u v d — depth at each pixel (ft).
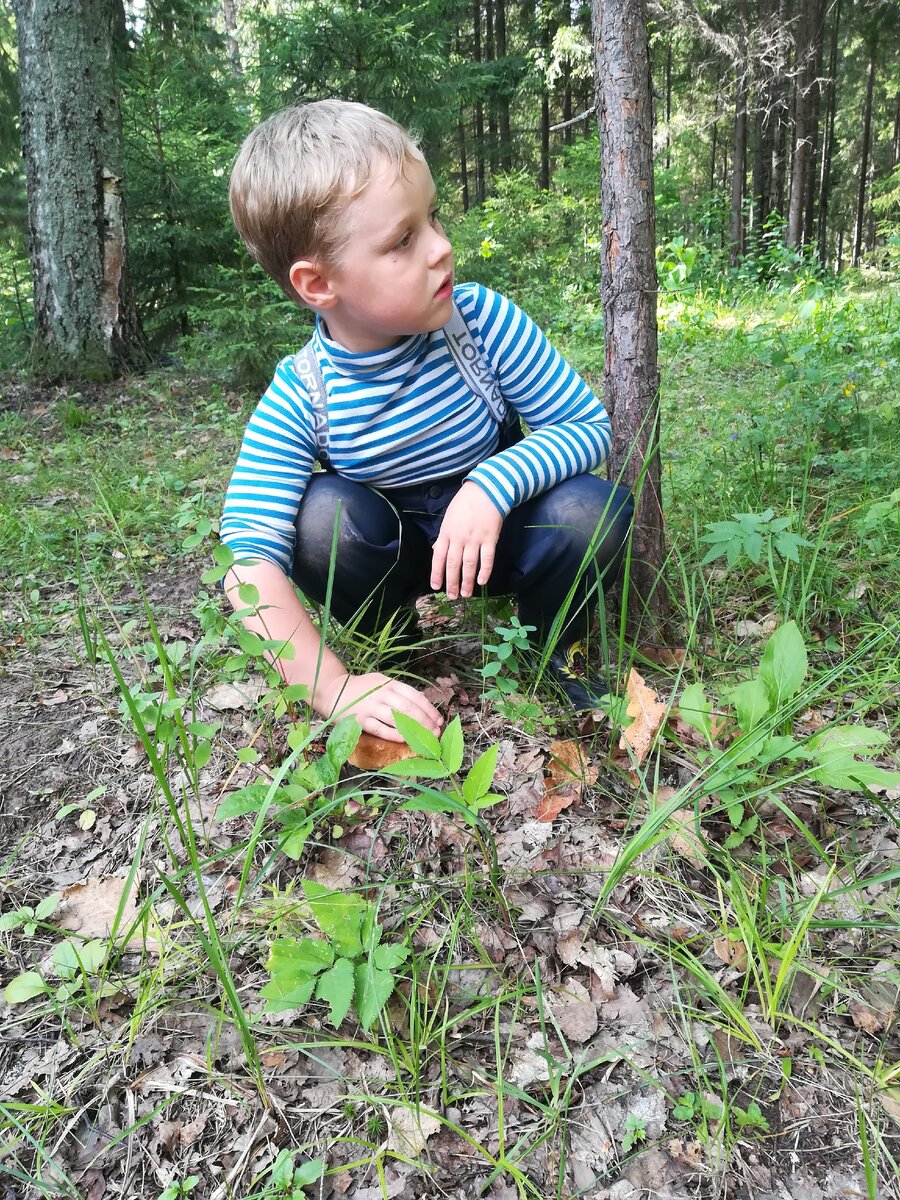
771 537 5.97
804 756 3.90
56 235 18.52
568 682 5.39
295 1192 2.99
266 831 4.65
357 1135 3.24
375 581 5.32
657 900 4.09
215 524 9.30
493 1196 3.01
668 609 6.15
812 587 6.31
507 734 5.29
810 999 3.60
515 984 3.74
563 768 4.80
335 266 4.06
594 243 32.53
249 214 4.17
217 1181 3.14
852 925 3.55
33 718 6.03
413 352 4.61
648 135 5.37
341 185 3.84
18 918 4.17
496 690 5.00
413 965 3.63
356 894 4.09
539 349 4.99
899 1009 3.53
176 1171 3.19
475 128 64.34
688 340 18.65
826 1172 3.01
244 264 18.12
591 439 5.03
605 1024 3.56
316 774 4.10
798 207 47.78
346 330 4.48
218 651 6.46
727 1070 3.36
